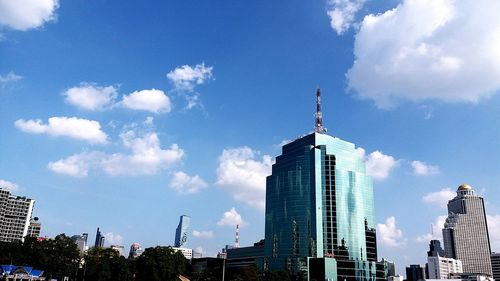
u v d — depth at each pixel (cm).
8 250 19350
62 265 19662
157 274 19038
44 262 19125
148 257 19525
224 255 17088
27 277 16938
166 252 19888
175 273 19588
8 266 16812
